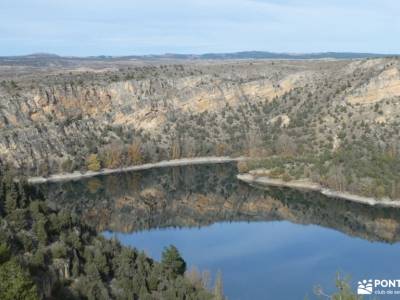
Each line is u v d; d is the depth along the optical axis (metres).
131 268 89.69
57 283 76.19
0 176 115.94
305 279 112.88
